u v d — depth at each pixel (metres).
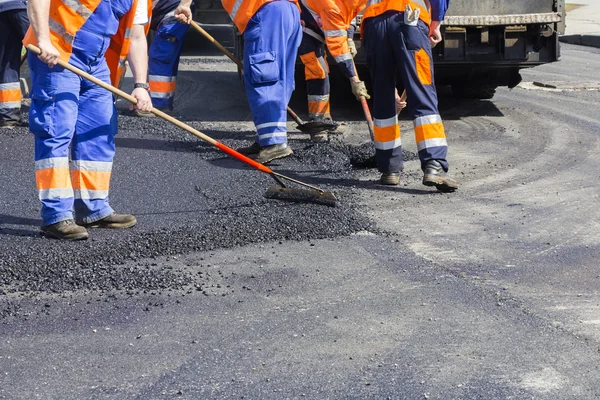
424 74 6.73
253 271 5.05
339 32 7.34
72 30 5.36
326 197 6.27
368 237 5.68
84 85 5.58
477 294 4.71
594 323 4.34
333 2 7.26
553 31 9.38
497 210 6.31
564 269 5.11
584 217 6.13
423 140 6.75
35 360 3.92
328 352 4.01
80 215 5.71
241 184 6.84
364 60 9.34
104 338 4.14
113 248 5.31
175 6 9.41
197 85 11.76
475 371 3.83
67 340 4.12
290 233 5.69
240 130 9.01
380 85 6.89
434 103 6.79
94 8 5.39
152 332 4.21
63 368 3.84
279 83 7.36
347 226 5.85
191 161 7.54
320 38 8.38
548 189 6.86
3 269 4.93
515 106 10.46
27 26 8.48
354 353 4.00
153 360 3.92
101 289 4.73
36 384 3.70
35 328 4.25
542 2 9.42
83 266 5.05
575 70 13.72
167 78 9.63
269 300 4.62
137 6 5.72
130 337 4.16
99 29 5.46
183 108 10.19
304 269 5.09
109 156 5.73
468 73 9.90
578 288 4.81
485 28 9.30
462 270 5.09
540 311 4.48
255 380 3.74
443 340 4.13
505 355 3.98
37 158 5.47
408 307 4.53
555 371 3.83
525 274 5.03
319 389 3.67
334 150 8.05
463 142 8.58
